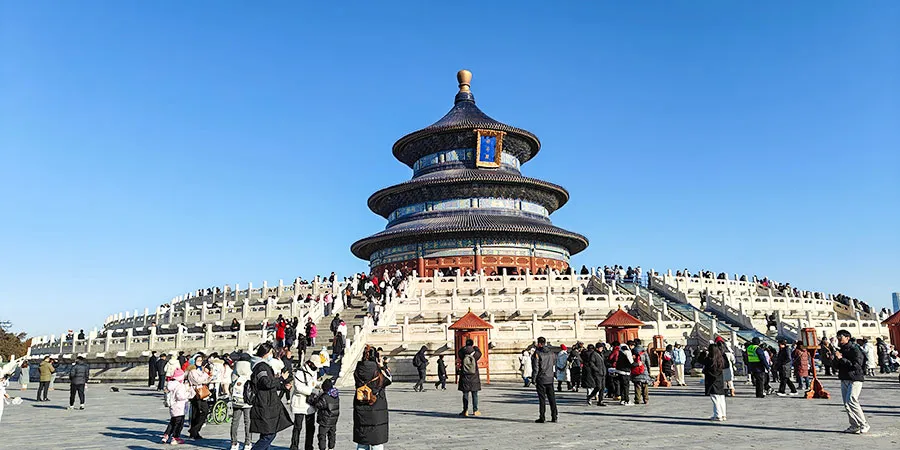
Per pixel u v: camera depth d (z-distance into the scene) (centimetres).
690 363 4247
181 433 2044
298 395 1622
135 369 4684
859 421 1728
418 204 8200
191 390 1894
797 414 2166
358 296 5934
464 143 8412
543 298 5084
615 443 1630
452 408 2553
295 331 4331
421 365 3519
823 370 4209
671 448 1545
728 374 2836
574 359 3266
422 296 5147
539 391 2069
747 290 8038
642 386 2600
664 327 4444
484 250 7550
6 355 9581
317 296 6184
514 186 8081
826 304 6288
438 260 7581
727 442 1620
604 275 7162
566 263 8175
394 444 1661
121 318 6894
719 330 4584
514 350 4191
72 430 2131
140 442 1855
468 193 8019
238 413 1677
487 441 1694
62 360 5238
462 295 5709
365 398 1409
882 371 4122
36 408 2933
